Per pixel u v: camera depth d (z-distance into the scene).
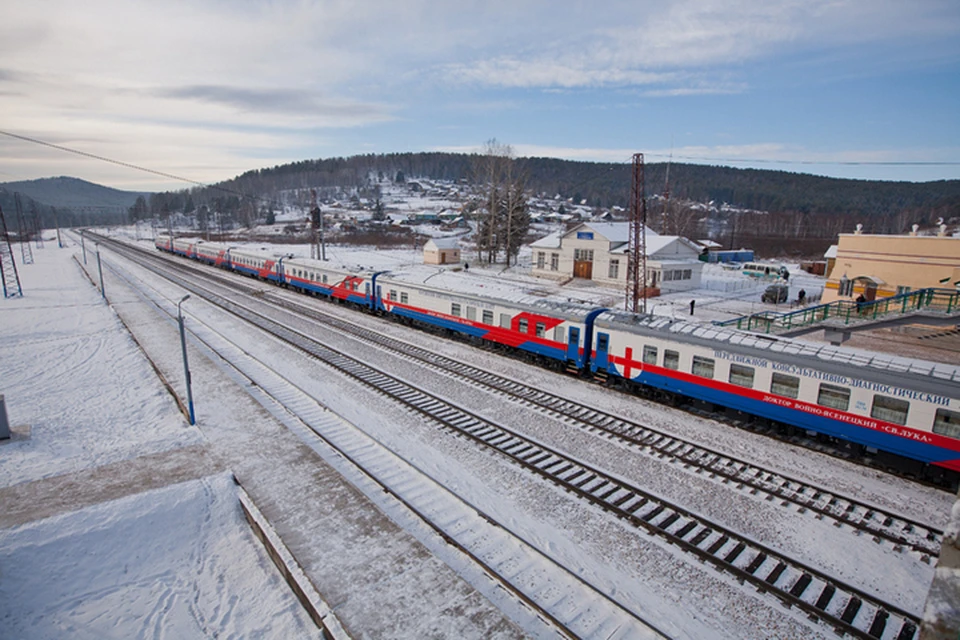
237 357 23.16
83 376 20.92
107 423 16.17
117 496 11.06
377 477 12.55
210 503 11.04
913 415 12.25
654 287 41.59
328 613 8.06
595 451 14.10
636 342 17.80
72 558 9.26
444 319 26.09
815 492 12.18
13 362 22.73
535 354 22.09
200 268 58.38
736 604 8.68
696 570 9.48
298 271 40.38
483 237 59.50
